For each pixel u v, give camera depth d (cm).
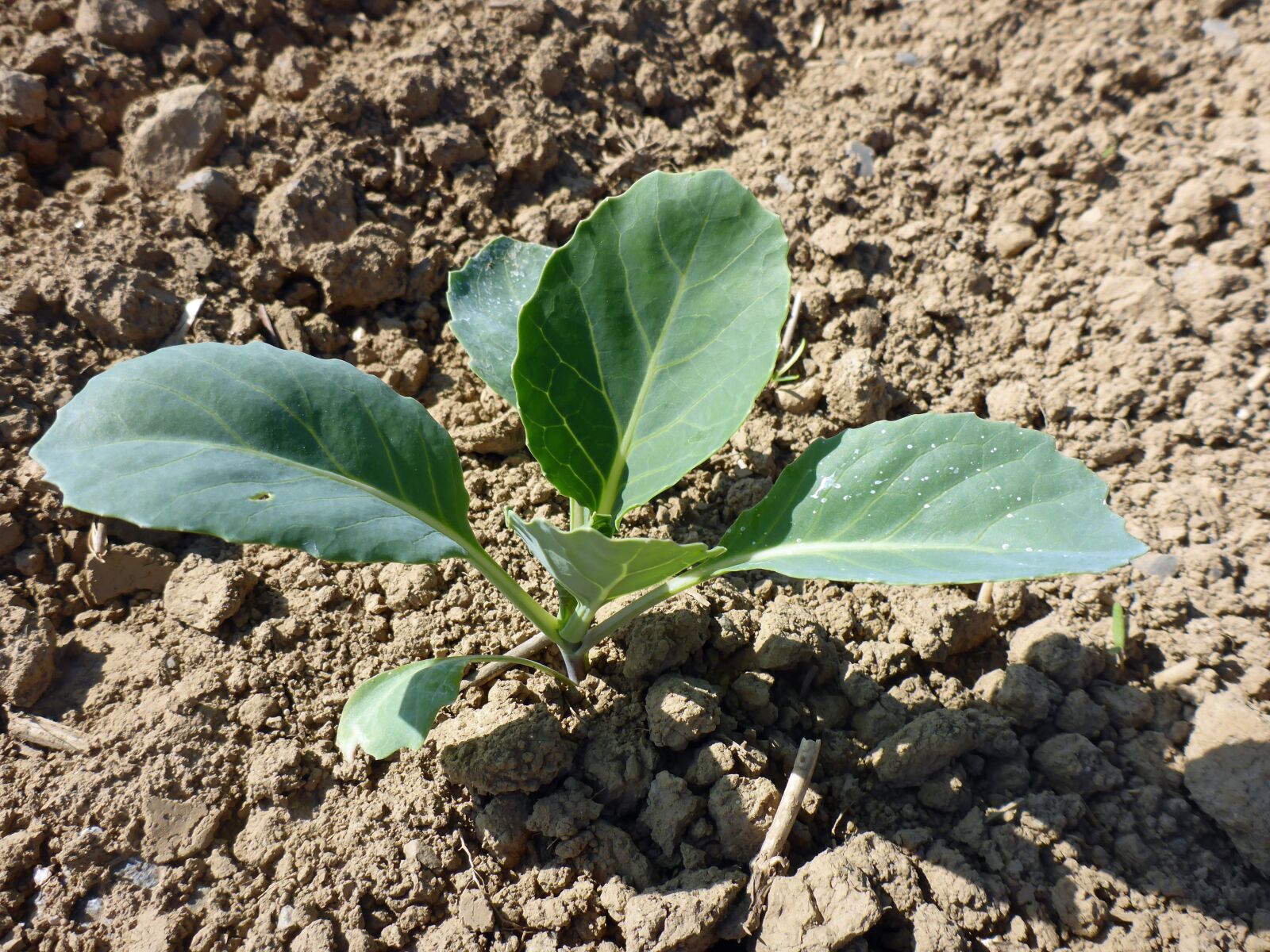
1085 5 43
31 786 24
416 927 24
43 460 21
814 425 32
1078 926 24
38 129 33
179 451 22
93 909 23
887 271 36
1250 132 39
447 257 34
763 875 24
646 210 24
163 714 25
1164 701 28
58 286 30
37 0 35
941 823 26
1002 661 29
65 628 27
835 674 28
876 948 24
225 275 32
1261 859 25
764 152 38
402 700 23
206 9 36
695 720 25
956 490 23
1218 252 36
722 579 29
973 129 40
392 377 32
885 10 44
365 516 22
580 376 24
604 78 39
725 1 42
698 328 25
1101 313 35
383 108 35
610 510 25
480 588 28
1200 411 33
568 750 25
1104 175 38
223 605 27
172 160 33
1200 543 31
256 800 25
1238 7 44
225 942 23
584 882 24
